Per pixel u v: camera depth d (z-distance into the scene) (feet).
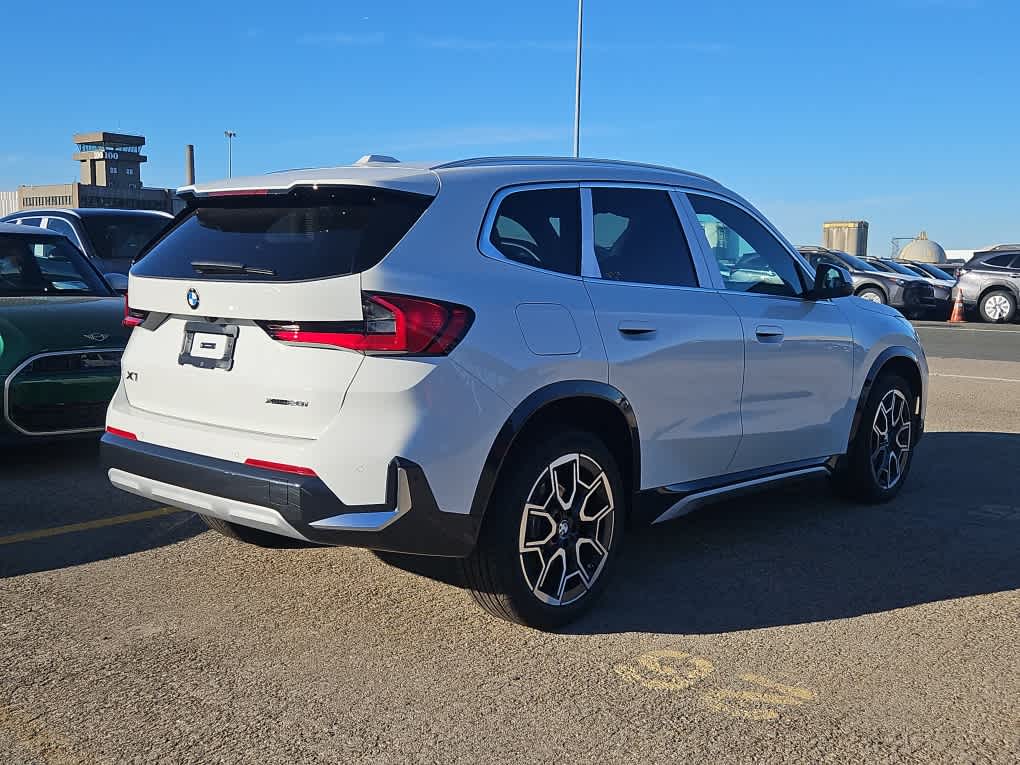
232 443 11.57
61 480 19.80
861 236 130.62
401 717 10.12
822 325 16.93
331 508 10.84
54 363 19.49
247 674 11.09
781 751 9.52
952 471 21.99
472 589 12.32
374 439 10.82
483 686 10.86
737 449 15.35
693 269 14.93
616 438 13.58
